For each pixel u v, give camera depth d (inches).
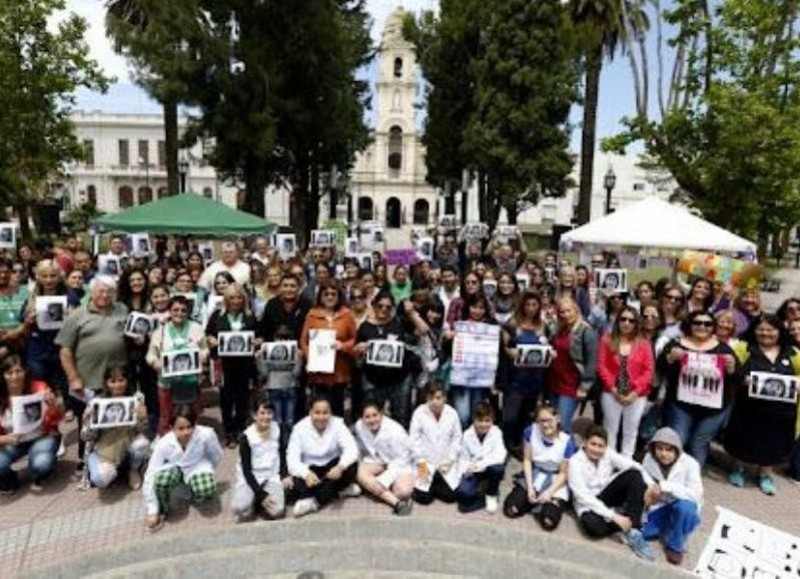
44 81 643.5
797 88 494.9
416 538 223.9
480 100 1135.6
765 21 487.8
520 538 219.9
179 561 203.9
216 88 829.2
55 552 204.1
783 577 198.4
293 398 264.2
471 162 1203.9
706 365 247.8
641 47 564.7
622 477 220.1
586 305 357.1
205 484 224.8
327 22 928.9
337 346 257.1
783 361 248.1
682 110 531.2
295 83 946.7
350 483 239.5
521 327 264.4
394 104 2642.7
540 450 235.0
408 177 2672.2
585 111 802.2
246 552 210.2
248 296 307.0
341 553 214.8
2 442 230.7
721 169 489.7
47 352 272.8
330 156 1117.1
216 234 503.8
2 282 274.4
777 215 508.7
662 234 392.8
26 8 627.2
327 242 559.5
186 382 254.4
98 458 236.7
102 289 247.6
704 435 253.0
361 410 264.5
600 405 277.7
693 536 225.3
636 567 206.1
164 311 269.0
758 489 259.6
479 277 334.3
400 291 362.9
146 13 754.2
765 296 770.2
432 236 871.1
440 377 279.4
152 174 2367.1
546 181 1159.6
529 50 1091.3
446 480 239.9
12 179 640.4
